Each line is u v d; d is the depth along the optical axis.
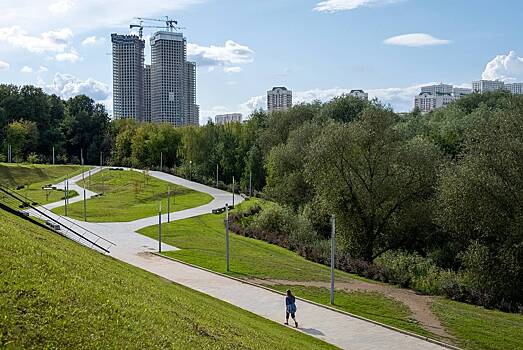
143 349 11.88
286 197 66.06
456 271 39.47
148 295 17.45
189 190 99.50
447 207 36.91
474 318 27.84
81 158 139.75
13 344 10.04
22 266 13.48
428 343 23.75
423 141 48.34
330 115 87.75
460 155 41.19
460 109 84.88
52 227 34.53
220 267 39.94
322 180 45.88
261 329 21.70
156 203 86.06
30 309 11.46
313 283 35.59
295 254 46.94
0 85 143.38
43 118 144.00
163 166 130.12
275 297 31.59
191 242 51.22
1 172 110.69
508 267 32.69
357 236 46.09
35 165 122.94
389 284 36.72
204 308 20.95
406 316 28.05
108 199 88.31
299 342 21.80
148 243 50.41
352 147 44.84
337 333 24.94
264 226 57.16
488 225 34.41
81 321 11.89
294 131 74.56
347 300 31.31
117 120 160.12
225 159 110.88
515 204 34.41
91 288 14.21
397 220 44.94
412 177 43.47
